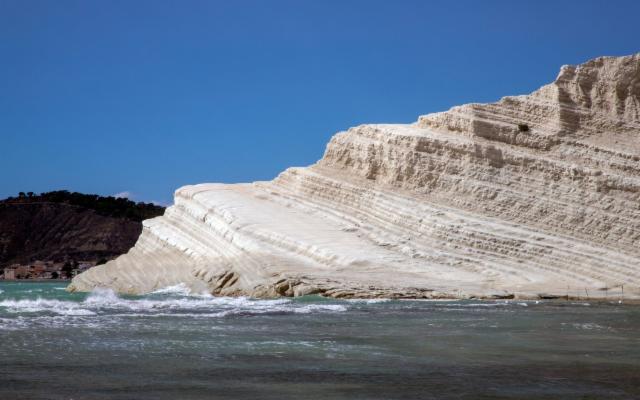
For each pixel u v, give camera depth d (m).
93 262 193.88
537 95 59.06
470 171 55.75
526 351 18.38
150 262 58.16
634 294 43.31
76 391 13.02
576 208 52.25
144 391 13.08
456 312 30.56
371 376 14.69
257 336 20.97
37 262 192.62
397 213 54.69
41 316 26.03
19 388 13.26
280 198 61.72
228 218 55.12
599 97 58.06
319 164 64.06
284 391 13.15
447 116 59.44
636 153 54.84
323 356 17.27
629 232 50.50
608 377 14.70
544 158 55.34
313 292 41.81
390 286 42.25
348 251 49.19
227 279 48.94
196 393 12.93
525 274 47.44
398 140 58.53
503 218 53.25
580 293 42.56
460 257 49.38
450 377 14.61
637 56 58.06
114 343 19.00
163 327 22.97
